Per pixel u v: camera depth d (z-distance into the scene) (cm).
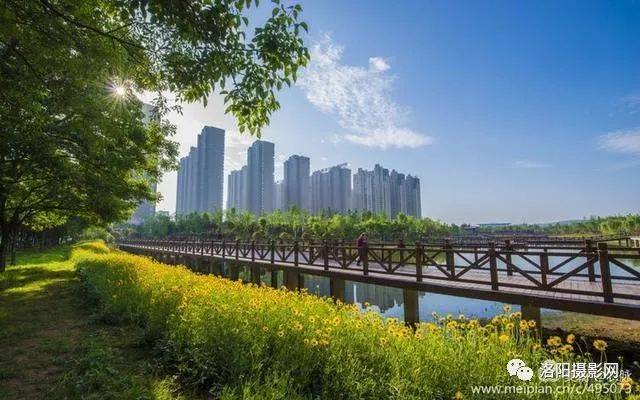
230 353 434
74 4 435
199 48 354
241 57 350
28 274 1520
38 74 566
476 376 338
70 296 1020
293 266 1548
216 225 7550
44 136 955
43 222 2145
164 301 660
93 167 1230
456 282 1016
